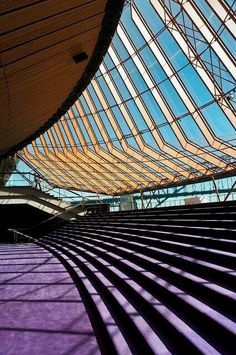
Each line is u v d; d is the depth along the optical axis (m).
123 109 19.62
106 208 21.61
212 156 17.61
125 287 5.94
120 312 4.90
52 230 21.23
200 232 7.33
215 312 3.71
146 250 7.79
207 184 23.80
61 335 4.51
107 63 18.75
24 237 22.00
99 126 21.95
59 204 20.88
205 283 4.46
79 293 6.77
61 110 17.55
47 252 13.91
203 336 3.45
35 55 9.76
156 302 4.67
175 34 14.64
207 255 5.66
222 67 13.62
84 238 13.62
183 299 4.28
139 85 17.91
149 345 3.54
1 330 4.79
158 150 20.03
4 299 6.47
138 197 27.27
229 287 4.23
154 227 10.32
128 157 21.88
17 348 4.12
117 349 3.72
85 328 4.75
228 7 11.86
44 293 6.82
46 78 12.10
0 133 16.12
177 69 15.58
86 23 9.65
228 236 6.28
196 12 13.14
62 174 27.55
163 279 5.53
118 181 25.64
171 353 3.36
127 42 17.00
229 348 3.15
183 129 17.47
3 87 10.84
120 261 7.61
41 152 27.38
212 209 9.12
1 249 15.62
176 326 3.71
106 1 8.97
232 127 15.02
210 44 13.27
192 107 16.09
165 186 22.45
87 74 14.12
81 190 28.33
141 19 15.70
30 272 9.21
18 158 28.12
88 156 24.31
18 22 7.59
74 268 8.83
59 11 8.03
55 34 9.17
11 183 20.45
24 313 5.55
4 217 21.95
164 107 17.47
